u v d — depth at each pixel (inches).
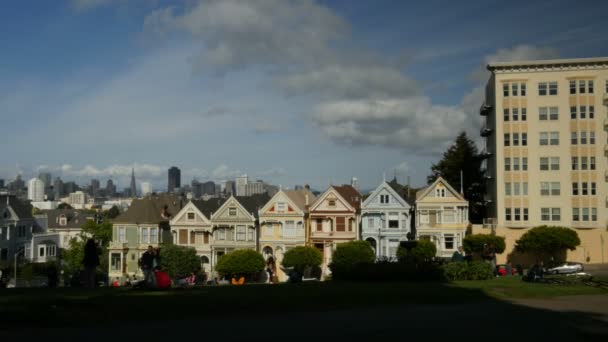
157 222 3307.1
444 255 2940.5
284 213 3115.2
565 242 2659.9
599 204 2938.0
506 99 3070.9
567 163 2987.2
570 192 2972.4
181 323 738.2
